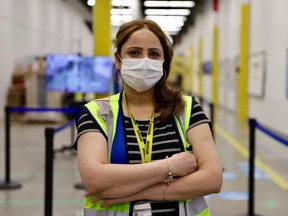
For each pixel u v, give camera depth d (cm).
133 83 179
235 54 1828
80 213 487
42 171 709
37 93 1388
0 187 594
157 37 183
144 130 178
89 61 782
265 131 474
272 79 1213
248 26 1585
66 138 1084
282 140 432
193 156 172
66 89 800
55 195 562
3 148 937
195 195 169
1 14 1412
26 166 749
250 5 1557
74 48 2900
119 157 172
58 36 2406
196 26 3425
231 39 1952
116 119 179
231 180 642
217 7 2438
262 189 594
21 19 1680
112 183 163
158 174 164
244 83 1609
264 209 504
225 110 2088
